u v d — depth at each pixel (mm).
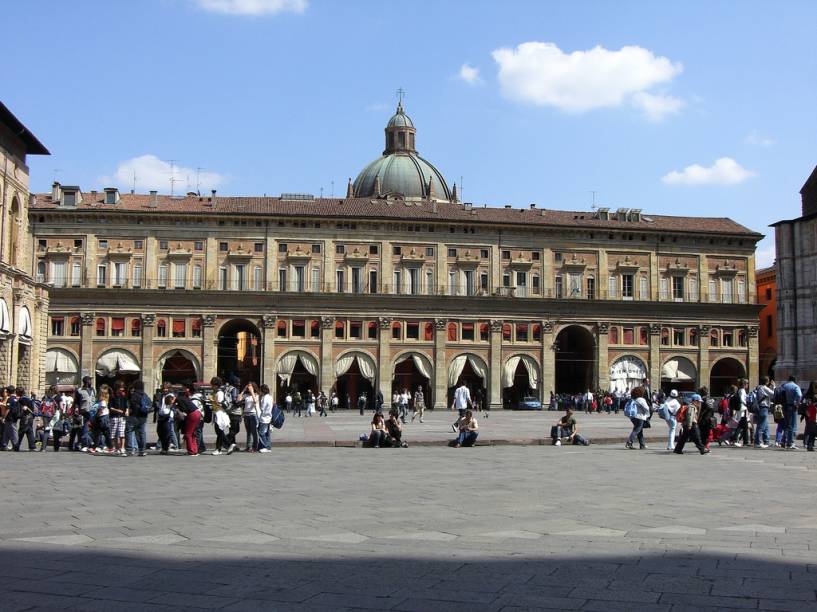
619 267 107875
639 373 106750
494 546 13531
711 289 109938
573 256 107375
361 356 102000
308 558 12641
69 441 37031
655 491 20766
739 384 38562
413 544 13742
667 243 109250
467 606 9977
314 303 101062
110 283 99188
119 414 34062
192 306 99188
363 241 103312
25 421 36125
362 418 76000
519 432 50531
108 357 98062
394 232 104000
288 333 100875
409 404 97375
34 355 67188
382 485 22188
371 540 14125
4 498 19500
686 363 108125
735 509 17656
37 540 14203
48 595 10555
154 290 98250
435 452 35219
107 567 12094
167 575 11570
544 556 12711
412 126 147625
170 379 102312
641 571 11688
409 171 140375
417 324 103188
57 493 20453
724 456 32250
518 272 106188
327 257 102562
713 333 109062
